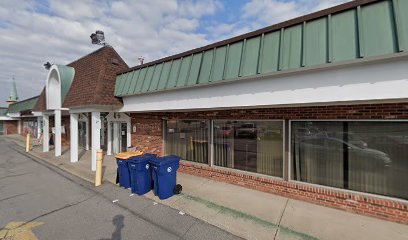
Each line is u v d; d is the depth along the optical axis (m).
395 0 3.51
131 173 6.62
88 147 15.20
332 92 4.16
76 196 6.34
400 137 4.56
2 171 9.65
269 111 6.14
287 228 4.32
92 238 4.15
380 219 4.62
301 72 4.47
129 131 10.81
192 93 6.43
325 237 4.02
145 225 4.61
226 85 5.64
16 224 4.70
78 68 12.35
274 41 4.79
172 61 7.16
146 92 7.67
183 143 8.53
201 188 6.60
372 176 4.87
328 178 5.41
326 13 4.17
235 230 4.31
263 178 6.27
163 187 5.89
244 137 6.86
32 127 29.09
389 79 3.63
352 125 5.08
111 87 9.51
